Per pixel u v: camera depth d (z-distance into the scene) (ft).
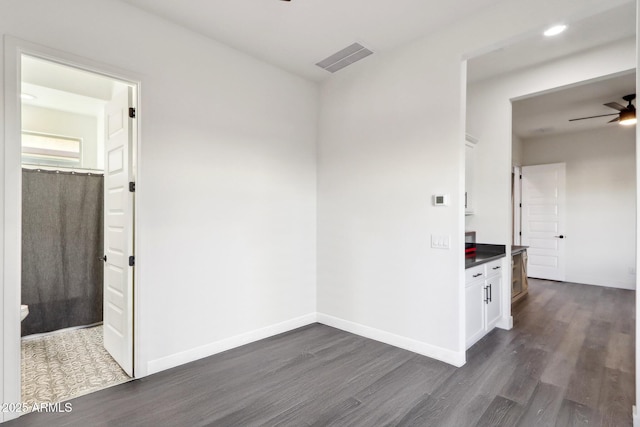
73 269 12.11
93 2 7.58
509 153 12.39
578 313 14.07
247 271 10.66
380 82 10.91
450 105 9.22
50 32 7.00
